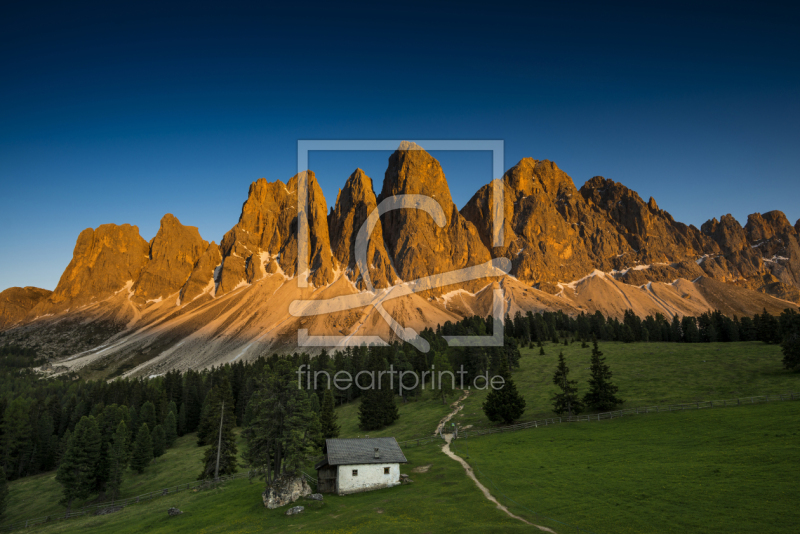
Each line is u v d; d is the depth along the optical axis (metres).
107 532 50.44
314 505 46.62
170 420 113.31
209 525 45.44
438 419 94.94
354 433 97.25
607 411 79.12
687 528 31.00
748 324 166.75
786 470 39.66
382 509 42.47
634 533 31.22
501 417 80.69
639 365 114.69
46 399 142.62
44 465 107.00
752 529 29.62
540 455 59.00
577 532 32.38
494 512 38.50
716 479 40.19
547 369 126.06
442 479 52.41
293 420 51.22
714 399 76.81
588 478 45.91
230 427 85.62
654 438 60.00
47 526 63.34
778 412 61.69
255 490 57.03
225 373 150.12
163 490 72.44
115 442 84.00
